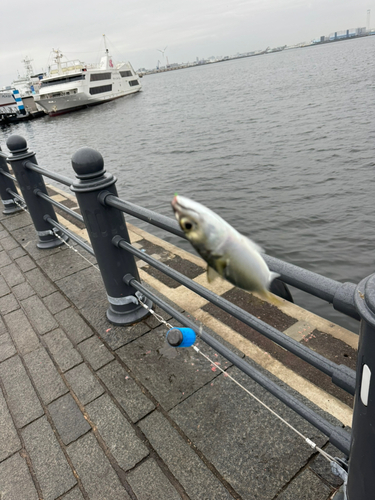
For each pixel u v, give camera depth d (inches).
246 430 78.6
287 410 81.5
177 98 2615.7
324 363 51.1
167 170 708.0
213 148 860.0
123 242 104.1
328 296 41.4
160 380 94.9
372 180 487.2
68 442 82.3
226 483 69.3
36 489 73.4
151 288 136.6
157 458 76.2
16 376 104.3
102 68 2832.2
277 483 67.8
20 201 239.6
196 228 15.3
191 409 85.5
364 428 40.5
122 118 1905.8
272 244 347.6
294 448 73.5
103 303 131.7
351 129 827.4
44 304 136.9
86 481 73.4
